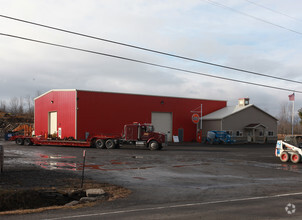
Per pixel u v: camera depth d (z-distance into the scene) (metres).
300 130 83.75
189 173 15.21
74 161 18.95
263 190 11.05
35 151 25.22
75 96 37.66
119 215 7.44
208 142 42.88
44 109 42.53
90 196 9.68
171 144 40.00
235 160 21.58
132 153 25.34
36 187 10.75
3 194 9.30
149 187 11.44
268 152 29.06
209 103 49.03
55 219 7.10
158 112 44.41
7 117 70.00
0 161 13.40
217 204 8.70
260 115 47.56
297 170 17.02
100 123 39.09
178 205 8.58
